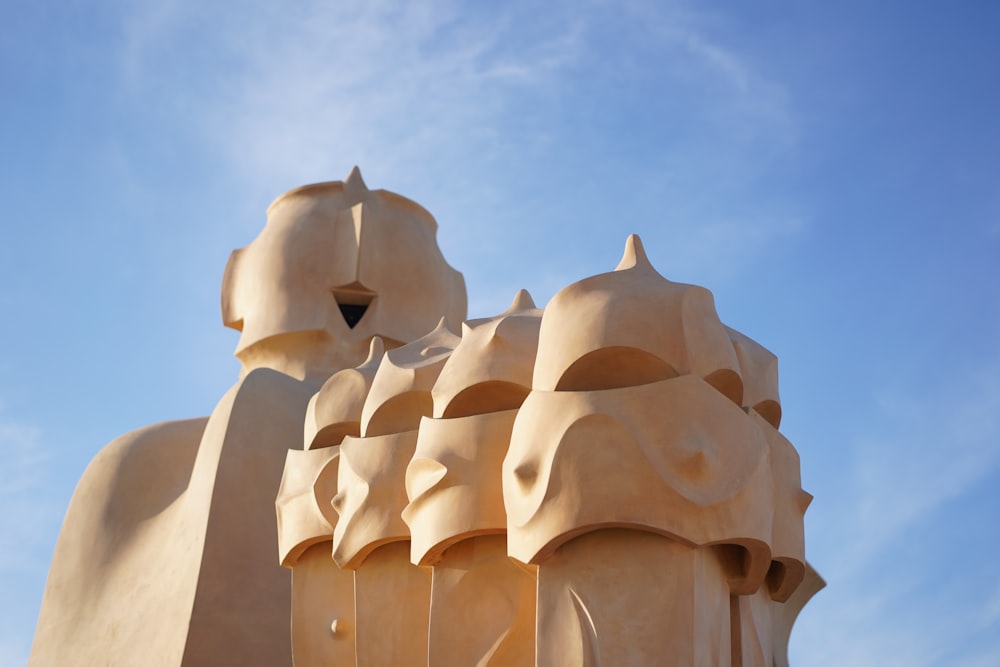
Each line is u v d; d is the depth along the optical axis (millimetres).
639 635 9633
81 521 17125
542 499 9898
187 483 16953
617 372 10352
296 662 12469
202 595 14516
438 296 18453
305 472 12766
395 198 18688
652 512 9711
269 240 18203
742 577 10617
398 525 11516
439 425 11031
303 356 17500
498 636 10492
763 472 10305
